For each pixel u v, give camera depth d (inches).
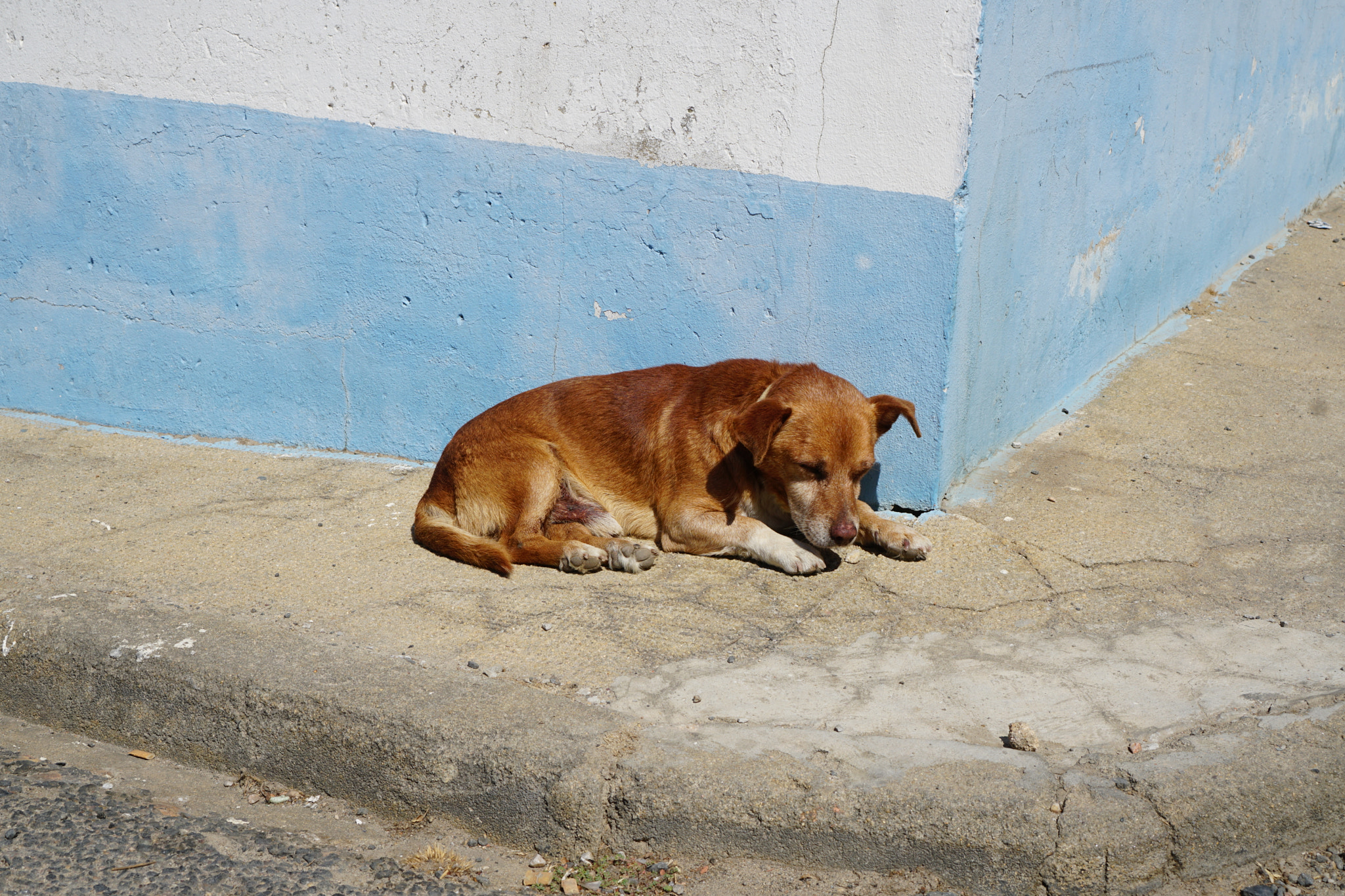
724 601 171.8
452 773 130.2
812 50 187.0
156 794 140.1
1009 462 215.8
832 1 183.3
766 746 127.0
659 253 209.0
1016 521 193.2
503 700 137.6
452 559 188.2
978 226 189.0
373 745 134.4
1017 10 184.5
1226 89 293.4
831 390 179.9
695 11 194.1
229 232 240.8
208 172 238.8
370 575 181.0
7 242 261.0
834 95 187.2
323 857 126.0
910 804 117.5
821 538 175.0
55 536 195.2
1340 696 134.6
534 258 219.0
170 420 257.6
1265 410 236.4
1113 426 232.1
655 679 147.3
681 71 198.1
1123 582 172.4
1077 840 113.1
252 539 195.9
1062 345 237.8
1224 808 116.7
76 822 131.9
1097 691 141.1
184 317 249.9
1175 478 208.7
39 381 267.4
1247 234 337.1
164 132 239.9
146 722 149.4
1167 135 263.4
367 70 221.3
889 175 186.1
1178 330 284.5
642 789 123.2
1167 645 152.9
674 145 202.4
